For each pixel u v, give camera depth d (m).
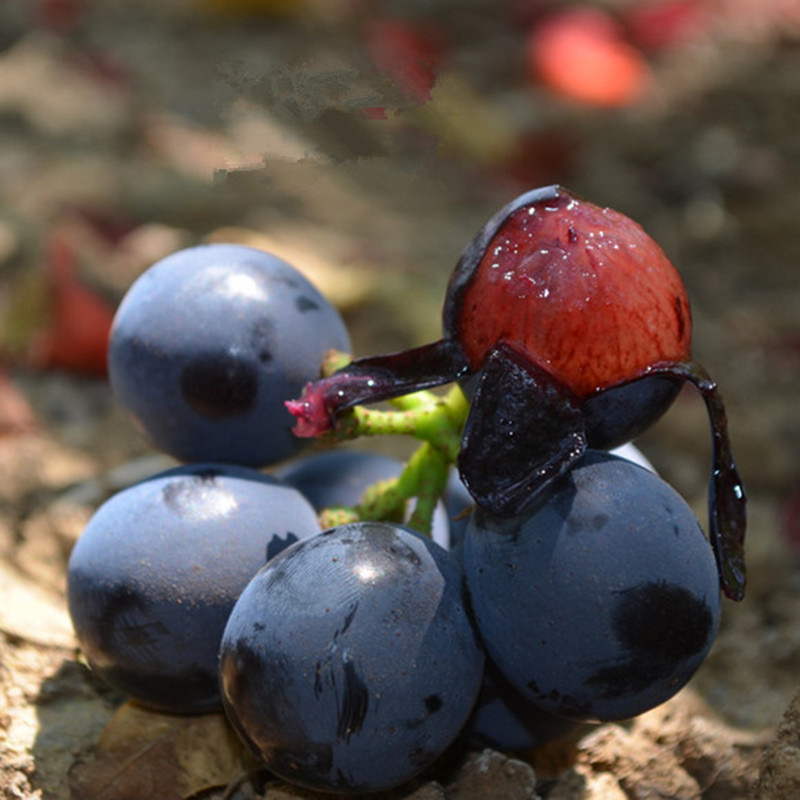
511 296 0.27
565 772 0.30
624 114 0.58
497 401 0.27
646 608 0.27
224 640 0.28
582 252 0.27
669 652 0.27
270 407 0.30
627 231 0.28
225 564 0.29
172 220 0.49
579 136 0.57
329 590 0.27
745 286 0.48
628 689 0.27
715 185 0.53
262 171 0.34
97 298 0.43
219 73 0.32
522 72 0.61
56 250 0.42
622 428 0.28
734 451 0.39
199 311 0.30
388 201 0.53
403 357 0.28
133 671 0.29
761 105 0.59
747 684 0.33
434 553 0.28
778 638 0.34
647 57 0.64
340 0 0.66
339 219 0.51
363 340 0.44
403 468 0.31
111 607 0.29
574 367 0.27
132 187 0.50
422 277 0.47
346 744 0.27
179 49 0.60
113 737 0.30
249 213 0.50
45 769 0.30
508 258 0.28
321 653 0.27
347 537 0.28
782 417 0.41
